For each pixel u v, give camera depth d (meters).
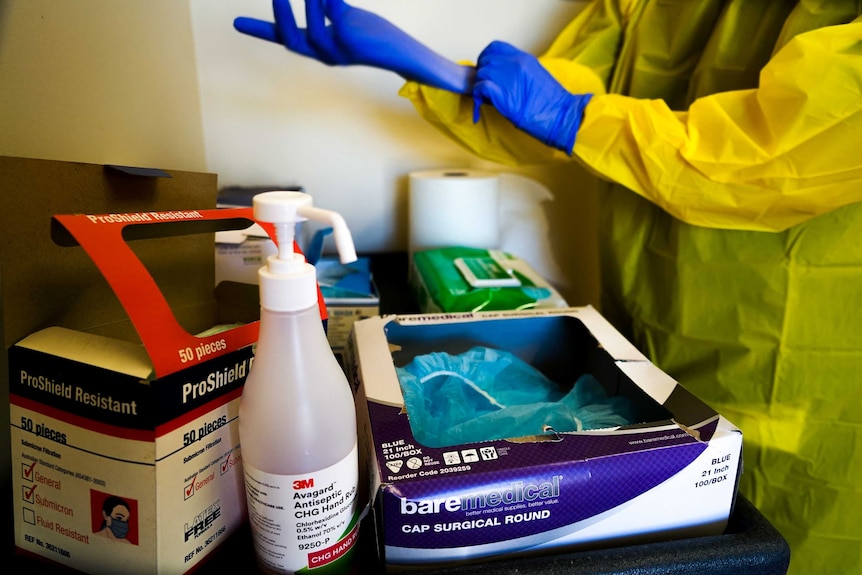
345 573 0.37
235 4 0.89
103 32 0.57
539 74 0.69
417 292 0.86
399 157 1.02
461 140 0.80
